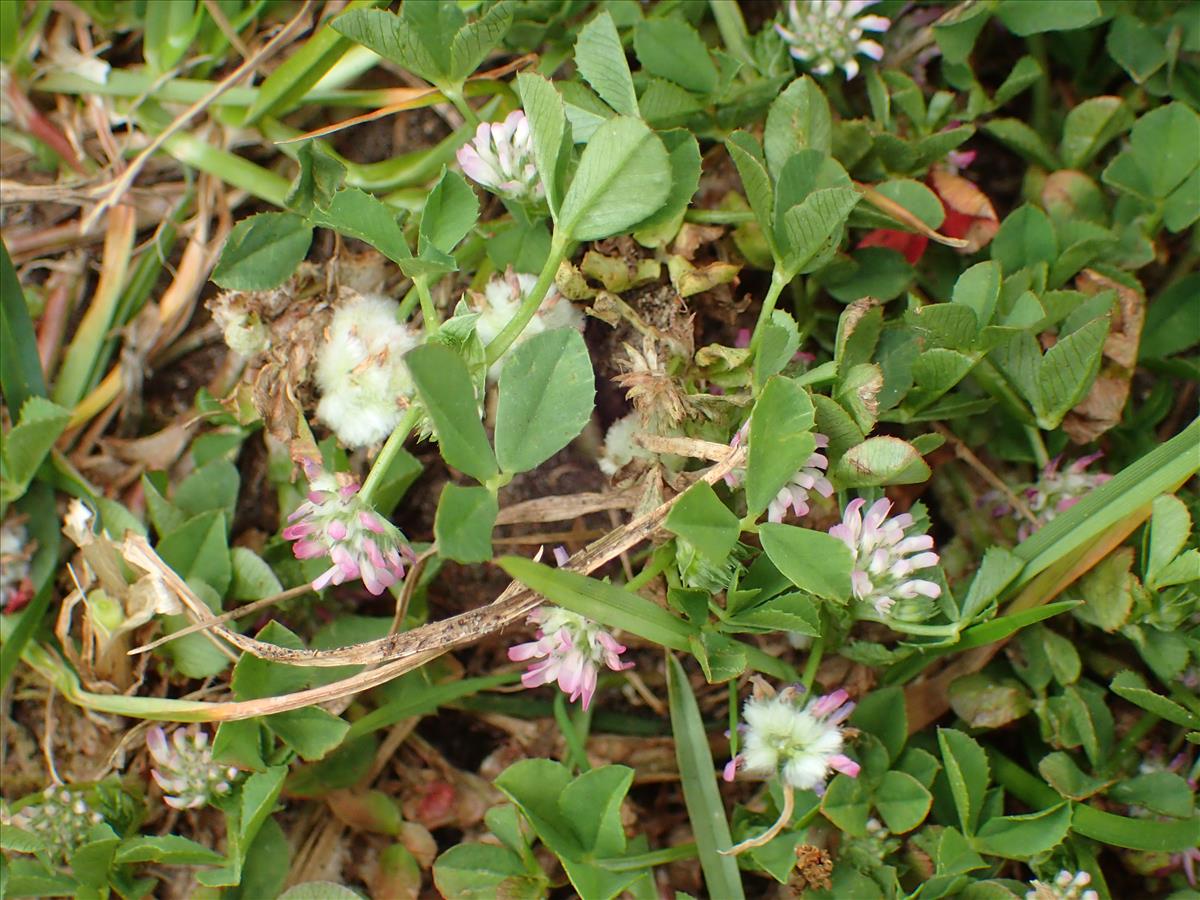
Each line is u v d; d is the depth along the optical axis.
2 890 0.16
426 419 0.15
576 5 0.17
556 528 0.17
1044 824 0.16
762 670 0.16
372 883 0.17
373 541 0.15
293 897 0.16
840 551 0.15
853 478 0.15
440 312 0.17
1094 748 0.16
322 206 0.16
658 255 0.17
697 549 0.15
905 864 0.16
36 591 0.17
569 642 0.15
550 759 0.17
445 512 0.13
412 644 0.15
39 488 0.17
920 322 0.16
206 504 0.17
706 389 0.17
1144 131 0.17
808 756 0.15
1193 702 0.16
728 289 0.17
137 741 0.17
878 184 0.17
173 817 0.17
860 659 0.16
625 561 0.17
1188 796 0.16
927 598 0.15
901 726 0.16
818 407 0.15
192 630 0.16
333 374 0.16
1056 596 0.17
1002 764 0.17
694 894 0.17
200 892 0.16
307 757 0.16
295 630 0.17
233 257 0.16
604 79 0.16
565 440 0.14
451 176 0.15
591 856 0.16
